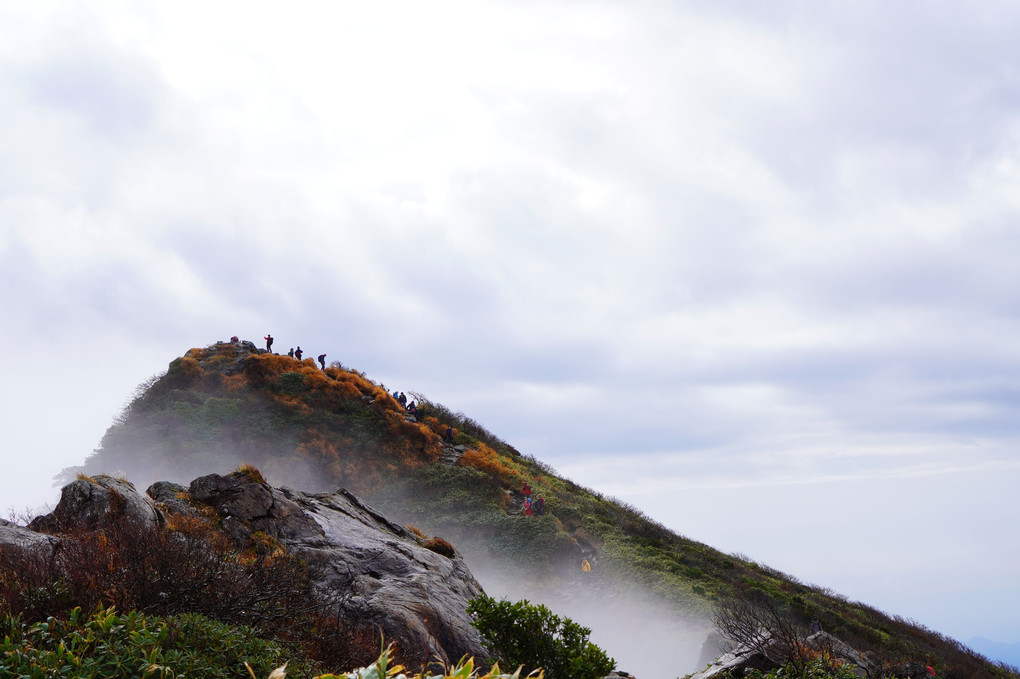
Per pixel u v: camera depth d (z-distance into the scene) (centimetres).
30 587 530
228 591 647
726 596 2644
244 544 1070
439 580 1231
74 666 358
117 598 562
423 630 987
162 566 610
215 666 431
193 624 479
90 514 888
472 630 1123
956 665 2352
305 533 1204
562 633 896
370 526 1409
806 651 1104
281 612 705
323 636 723
